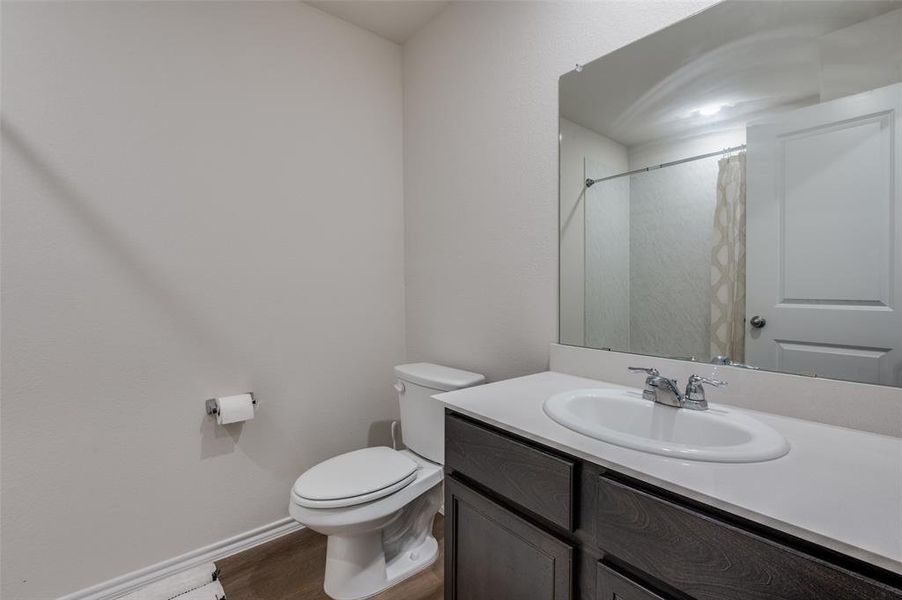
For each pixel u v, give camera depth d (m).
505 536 0.98
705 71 1.12
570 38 1.43
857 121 0.89
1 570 1.29
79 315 1.41
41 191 1.34
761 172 1.03
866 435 0.85
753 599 0.57
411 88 2.20
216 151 1.68
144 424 1.53
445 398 1.18
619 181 1.31
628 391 1.18
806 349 0.96
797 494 0.62
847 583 0.50
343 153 2.05
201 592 1.48
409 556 1.68
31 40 1.32
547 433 0.89
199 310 1.65
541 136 1.53
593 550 0.80
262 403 1.82
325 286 2.00
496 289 1.73
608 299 1.35
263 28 1.79
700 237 1.14
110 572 1.46
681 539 0.65
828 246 0.93
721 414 0.96
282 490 1.87
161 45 1.55
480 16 1.76
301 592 1.50
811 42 0.95
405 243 2.28
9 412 1.30
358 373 2.12
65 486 1.39
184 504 1.62
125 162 1.48
